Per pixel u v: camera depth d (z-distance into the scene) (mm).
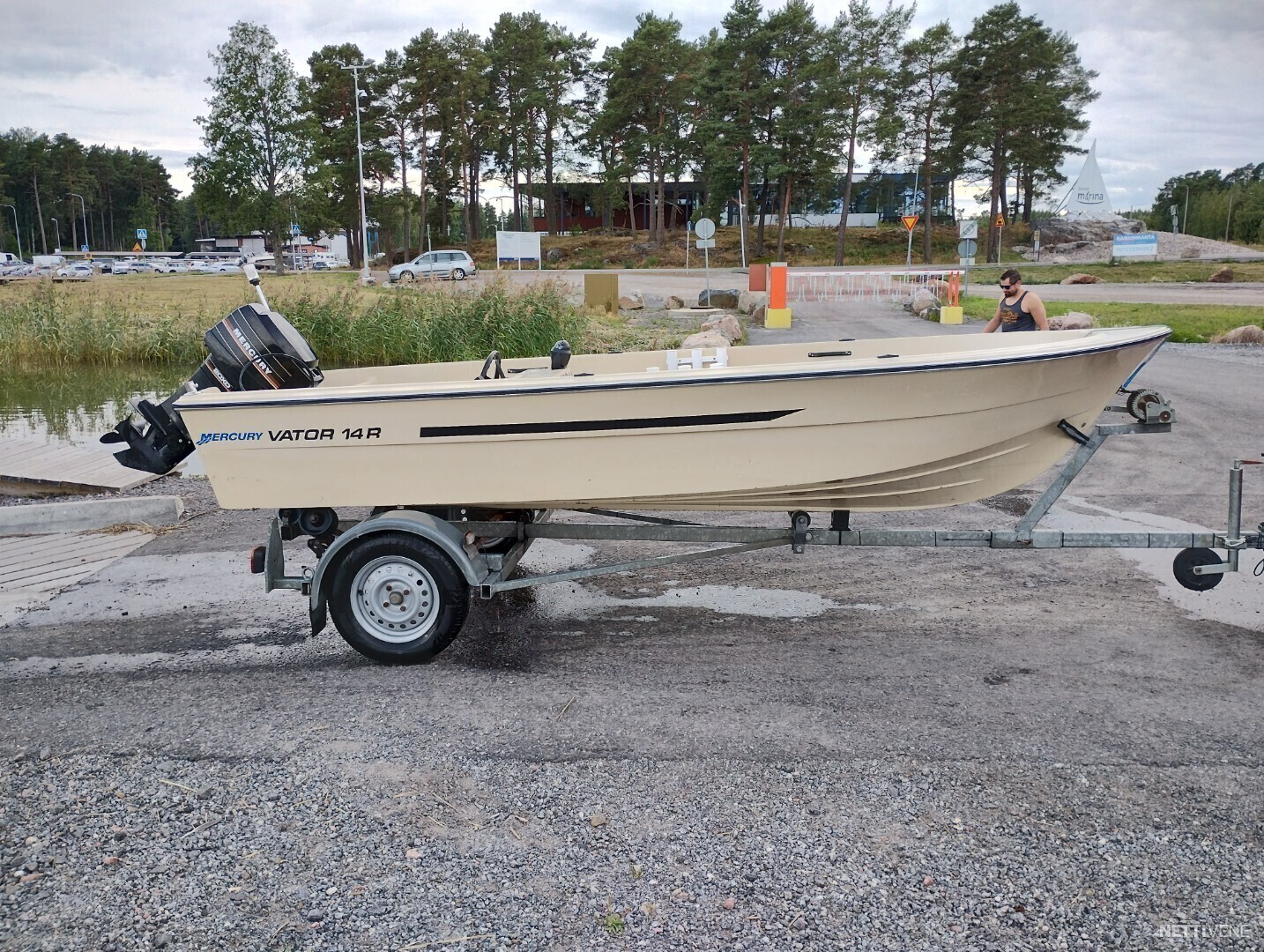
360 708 3977
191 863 2873
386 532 4328
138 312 20359
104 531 7062
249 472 4418
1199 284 37781
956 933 2486
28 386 15430
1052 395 4293
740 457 4219
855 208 82625
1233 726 3607
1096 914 2553
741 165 59031
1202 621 4754
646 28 62844
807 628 4832
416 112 63125
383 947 2477
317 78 61719
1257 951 2404
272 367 4871
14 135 134125
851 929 2504
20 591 5684
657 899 2645
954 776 3271
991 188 62688
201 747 3633
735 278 46812
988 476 4590
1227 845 2844
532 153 70812
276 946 2490
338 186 62562
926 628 4789
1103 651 4410
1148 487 7680
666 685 4148
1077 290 34250
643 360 5742
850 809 3078
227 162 51156
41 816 3154
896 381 4082
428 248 68750
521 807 3139
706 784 3260
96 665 4539
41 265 71312
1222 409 10906
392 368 5977
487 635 4859
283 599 5488
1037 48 58188
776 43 55906
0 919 2623
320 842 2971
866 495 4480
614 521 7051
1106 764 3332
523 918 2580
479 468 4309
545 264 67875
